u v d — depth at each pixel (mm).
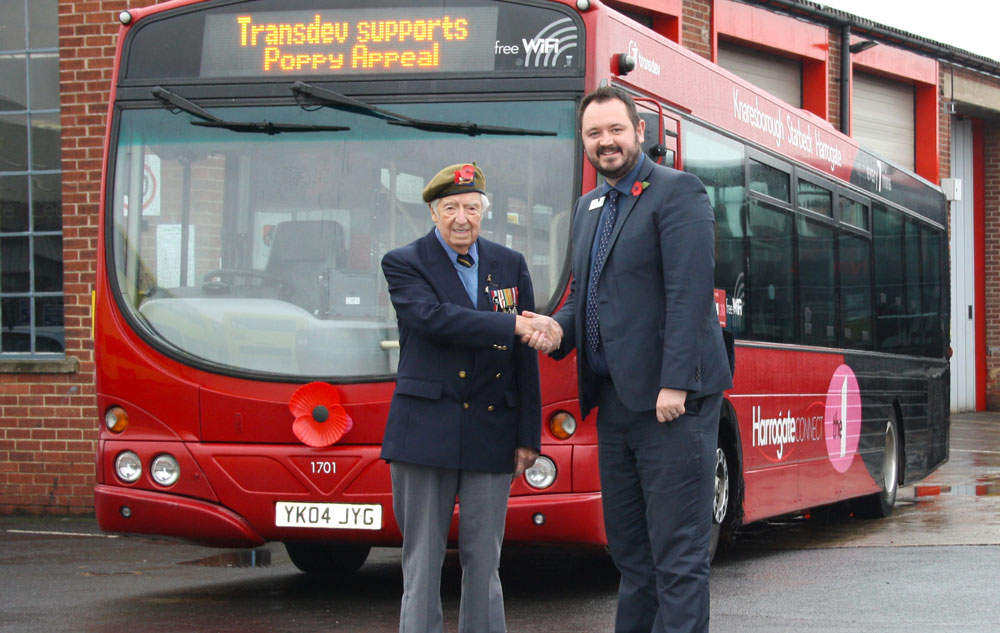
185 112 8086
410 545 5793
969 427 25328
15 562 10094
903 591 8102
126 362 7891
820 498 11070
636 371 5359
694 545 5367
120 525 7828
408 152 7828
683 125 8719
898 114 22797
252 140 7980
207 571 9617
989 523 12016
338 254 7812
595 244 5531
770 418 9938
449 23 7891
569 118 7699
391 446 5723
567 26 7793
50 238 13250
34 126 13281
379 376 7586
